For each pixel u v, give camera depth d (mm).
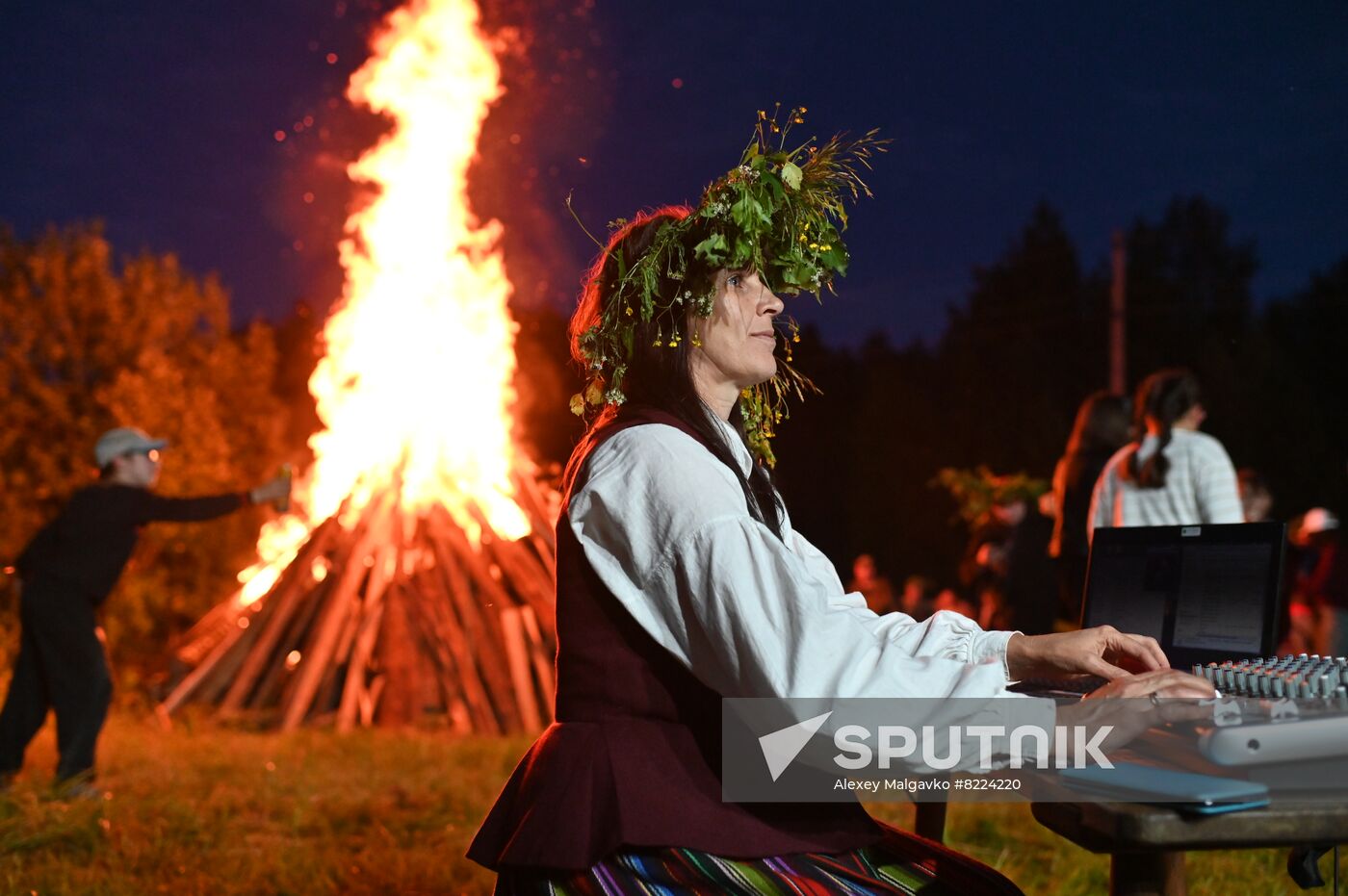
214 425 12500
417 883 4070
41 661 5668
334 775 6059
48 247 12633
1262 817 1454
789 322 2488
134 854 4285
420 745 7059
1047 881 3920
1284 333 28016
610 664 1844
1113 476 4508
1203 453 4223
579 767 1791
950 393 30266
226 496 6133
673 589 1781
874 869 1845
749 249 1991
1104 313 35562
